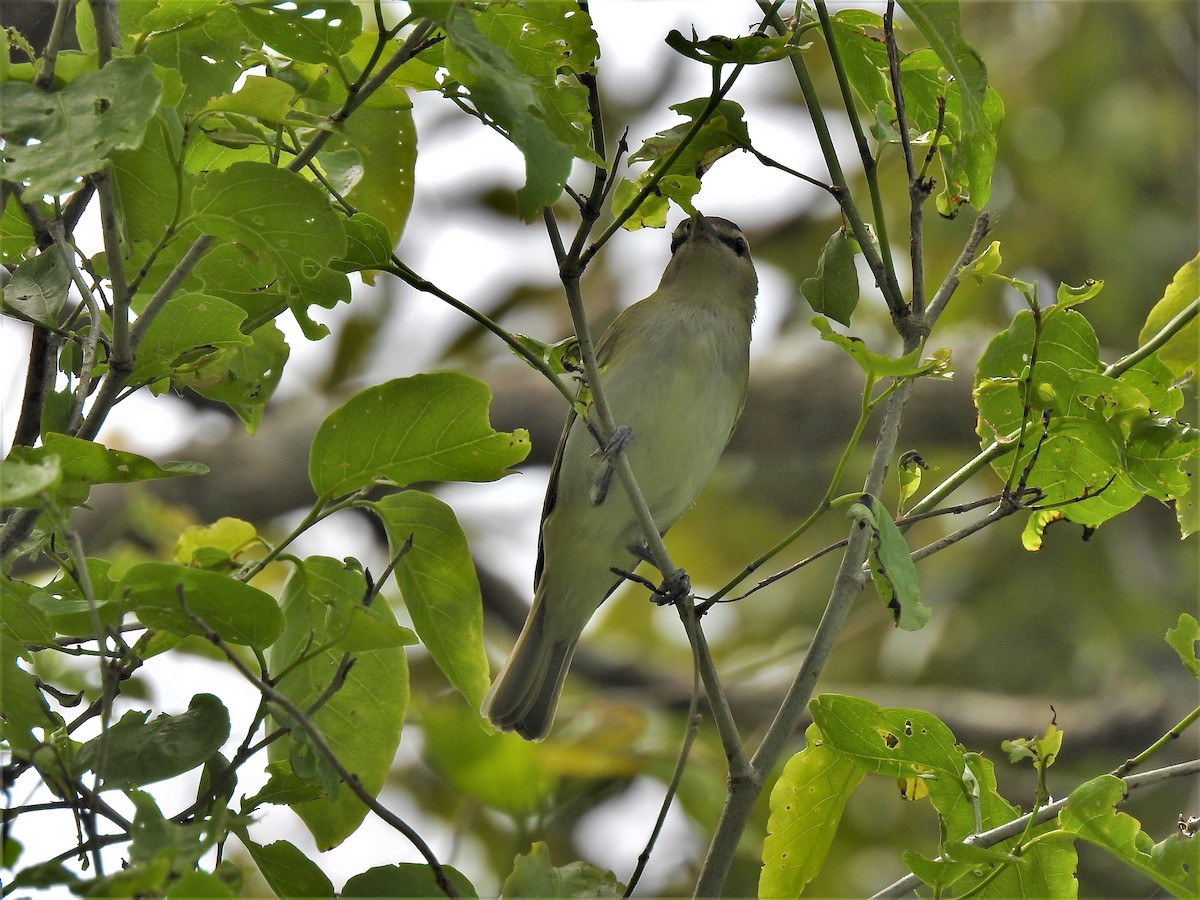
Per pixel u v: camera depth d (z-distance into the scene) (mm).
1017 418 7387
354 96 5688
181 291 6625
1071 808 5965
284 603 6504
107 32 5480
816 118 6902
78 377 6746
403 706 6758
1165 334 7234
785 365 16766
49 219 6430
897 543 5984
